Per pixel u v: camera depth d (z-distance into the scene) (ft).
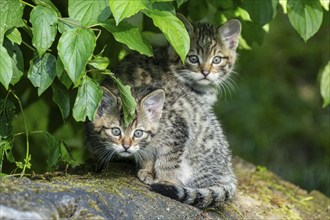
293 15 22.04
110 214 18.90
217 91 27.63
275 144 41.04
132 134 22.33
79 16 19.20
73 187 18.90
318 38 45.83
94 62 19.48
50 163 21.86
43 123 30.22
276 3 23.13
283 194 28.17
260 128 41.34
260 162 39.27
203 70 26.50
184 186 23.26
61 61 18.95
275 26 46.39
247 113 41.60
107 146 22.63
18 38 19.08
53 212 17.25
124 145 22.27
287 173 38.52
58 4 22.24
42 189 18.04
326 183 37.70
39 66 19.69
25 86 24.68
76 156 28.55
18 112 26.73
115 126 22.30
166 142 22.79
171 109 23.06
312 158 41.09
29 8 21.58
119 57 25.95
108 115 22.43
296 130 41.91
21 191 17.56
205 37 27.02
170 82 25.54
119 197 19.84
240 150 39.65
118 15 18.10
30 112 30.32
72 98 24.07
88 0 19.31
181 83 26.12
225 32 27.48
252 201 26.11
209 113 24.40
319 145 41.50
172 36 18.62
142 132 22.44
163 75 25.62
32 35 19.79
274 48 46.24
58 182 19.70
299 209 27.09
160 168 22.94
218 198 22.45
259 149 40.16
